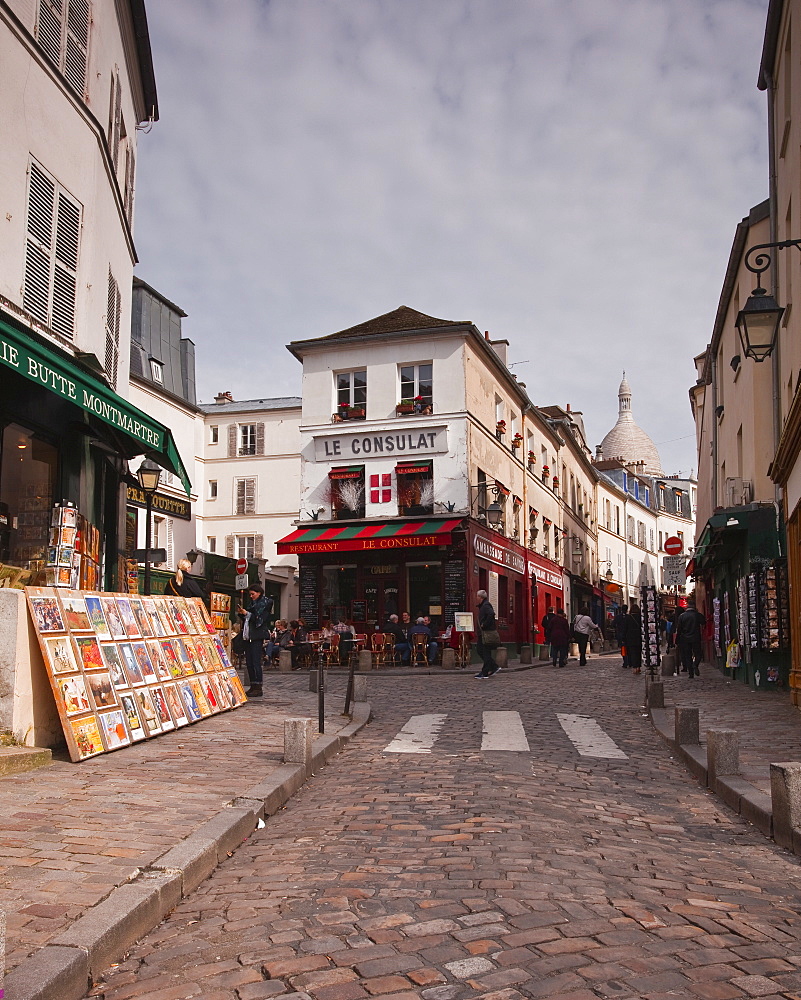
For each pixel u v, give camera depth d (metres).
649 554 70.88
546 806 6.88
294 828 6.40
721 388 25.41
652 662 18.00
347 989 3.49
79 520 12.10
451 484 28.52
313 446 29.98
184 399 36.72
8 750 7.32
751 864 5.65
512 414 35.84
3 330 8.05
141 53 15.42
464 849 5.49
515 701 15.04
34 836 5.37
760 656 17.17
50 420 11.68
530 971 3.62
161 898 4.48
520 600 36.03
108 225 13.95
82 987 3.60
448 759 9.12
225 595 31.77
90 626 8.92
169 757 8.27
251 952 3.93
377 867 5.18
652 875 5.14
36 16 11.10
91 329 12.92
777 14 14.59
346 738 10.42
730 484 19.25
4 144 10.38
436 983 3.52
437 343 29.19
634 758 9.64
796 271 14.00
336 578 29.20
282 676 21.44
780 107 15.30
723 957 3.85
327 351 30.27
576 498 50.53
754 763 8.60
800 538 13.68
